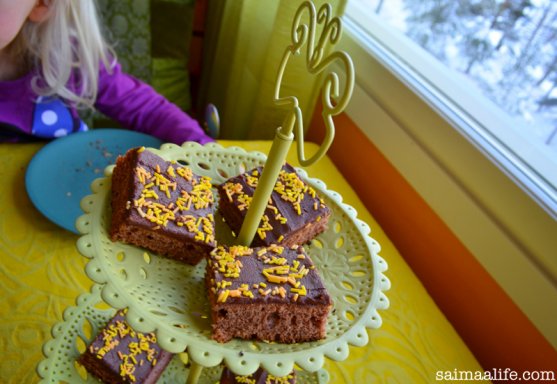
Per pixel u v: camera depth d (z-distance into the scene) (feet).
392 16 1.64
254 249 0.84
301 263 0.84
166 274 0.83
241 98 1.95
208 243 0.85
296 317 0.76
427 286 1.39
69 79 1.64
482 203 1.18
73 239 1.19
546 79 1.16
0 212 1.20
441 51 1.46
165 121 1.75
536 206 1.04
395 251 1.40
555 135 1.15
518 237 1.09
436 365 1.11
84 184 1.31
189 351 0.66
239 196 0.96
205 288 0.84
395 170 1.46
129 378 0.91
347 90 0.62
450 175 1.26
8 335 0.96
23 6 1.14
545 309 1.03
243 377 0.95
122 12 2.04
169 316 0.72
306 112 1.72
